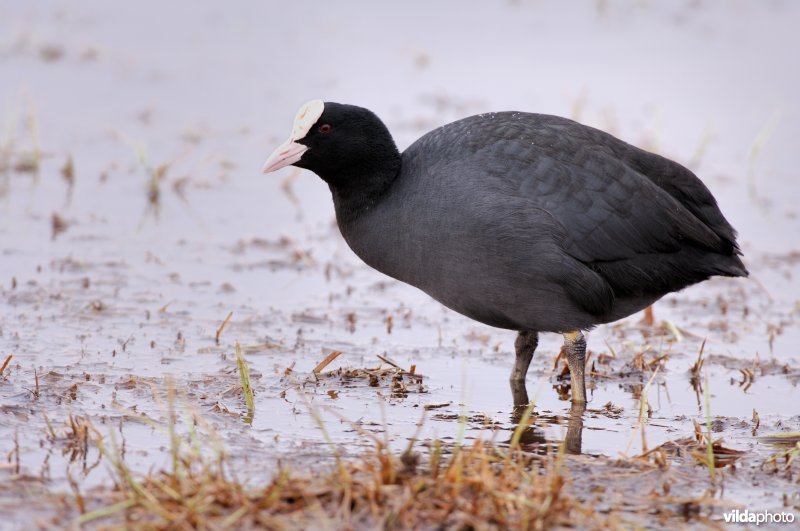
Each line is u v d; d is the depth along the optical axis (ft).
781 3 99.14
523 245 35.01
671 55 85.35
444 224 35.60
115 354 40.27
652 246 36.32
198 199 60.70
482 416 36.29
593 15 96.27
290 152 37.52
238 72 81.82
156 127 70.69
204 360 40.19
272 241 54.90
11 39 86.33
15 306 44.75
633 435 33.58
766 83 79.36
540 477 29.86
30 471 30.14
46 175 62.64
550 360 42.52
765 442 34.58
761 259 53.47
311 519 27.07
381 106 73.31
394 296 48.96
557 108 72.33
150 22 94.02
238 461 31.19
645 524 28.55
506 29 92.02
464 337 44.42
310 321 45.24
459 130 37.45
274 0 99.45
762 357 42.80
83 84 78.28
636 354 41.60
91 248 52.47
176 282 48.83
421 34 90.07
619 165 36.42
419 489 27.96
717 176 63.77
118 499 27.96
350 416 35.60
